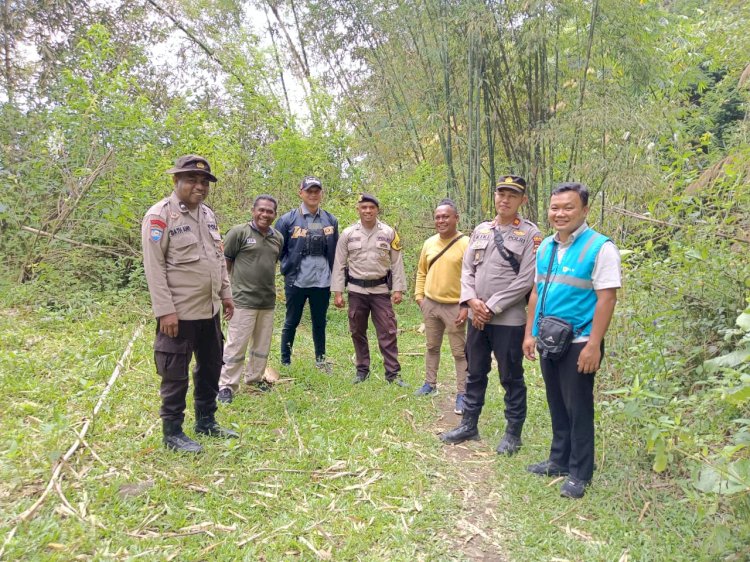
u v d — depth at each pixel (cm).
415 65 784
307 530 240
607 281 265
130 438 312
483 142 744
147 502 250
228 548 224
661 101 632
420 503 269
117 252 641
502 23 622
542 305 292
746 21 729
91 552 213
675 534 242
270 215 408
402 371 501
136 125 626
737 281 345
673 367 337
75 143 612
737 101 799
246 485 275
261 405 390
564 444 299
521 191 327
